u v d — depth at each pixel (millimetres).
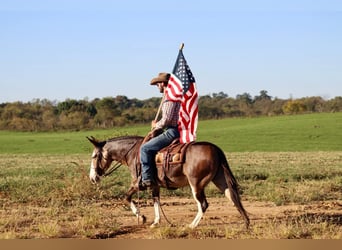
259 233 9727
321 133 61438
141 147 10375
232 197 9859
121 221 11539
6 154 44344
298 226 10211
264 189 16203
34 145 57094
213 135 62656
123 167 23453
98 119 83375
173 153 10141
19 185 16438
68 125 82938
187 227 10109
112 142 11156
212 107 96625
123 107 108938
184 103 10719
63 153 46875
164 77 10852
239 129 68375
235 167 24188
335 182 17703
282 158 32594
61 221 11328
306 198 14531
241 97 110562
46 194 14852
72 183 15242
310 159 31141
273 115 88062
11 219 11219
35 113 92812
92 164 11344
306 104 96625
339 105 95312
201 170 9867
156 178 10359
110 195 14930
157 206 10719
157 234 9859
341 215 11984
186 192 15773
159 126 10359
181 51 10789
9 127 83688
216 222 11281
